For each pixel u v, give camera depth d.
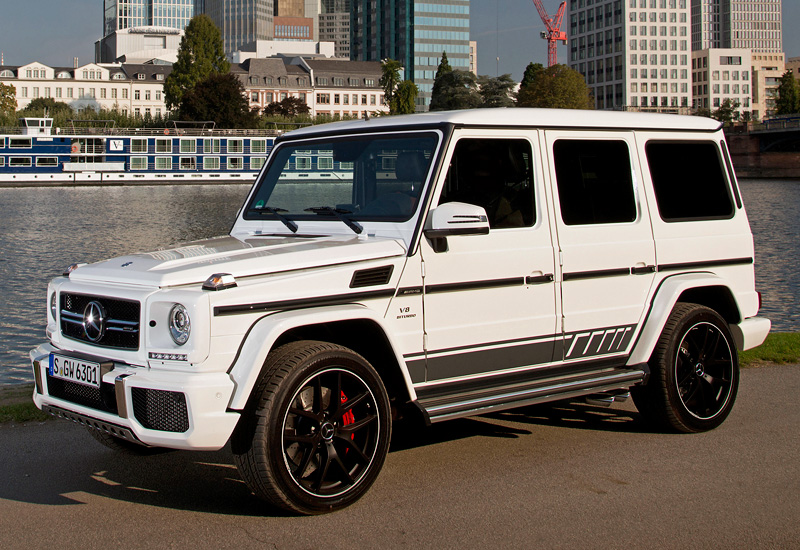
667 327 5.14
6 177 79.19
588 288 4.83
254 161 87.12
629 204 5.08
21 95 137.25
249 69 143.62
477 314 4.41
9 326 16.61
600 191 4.95
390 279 4.12
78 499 4.16
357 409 4.02
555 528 3.74
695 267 5.34
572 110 4.96
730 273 5.54
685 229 5.30
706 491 4.23
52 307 4.29
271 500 3.76
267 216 4.91
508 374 4.59
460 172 4.37
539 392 4.54
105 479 4.48
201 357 3.57
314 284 3.89
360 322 4.01
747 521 3.83
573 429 5.43
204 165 85.50
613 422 5.60
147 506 4.05
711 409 5.36
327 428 3.87
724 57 190.25
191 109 102.69
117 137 81.94
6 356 13.74
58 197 64.69
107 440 4.80
